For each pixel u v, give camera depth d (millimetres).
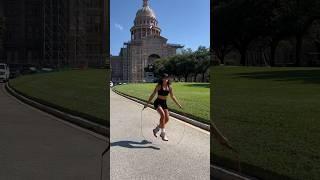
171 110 15883
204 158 7387
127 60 116250
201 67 85812
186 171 6426
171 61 90188
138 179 5844
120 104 22938
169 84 10078
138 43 118125
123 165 6832
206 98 22984
